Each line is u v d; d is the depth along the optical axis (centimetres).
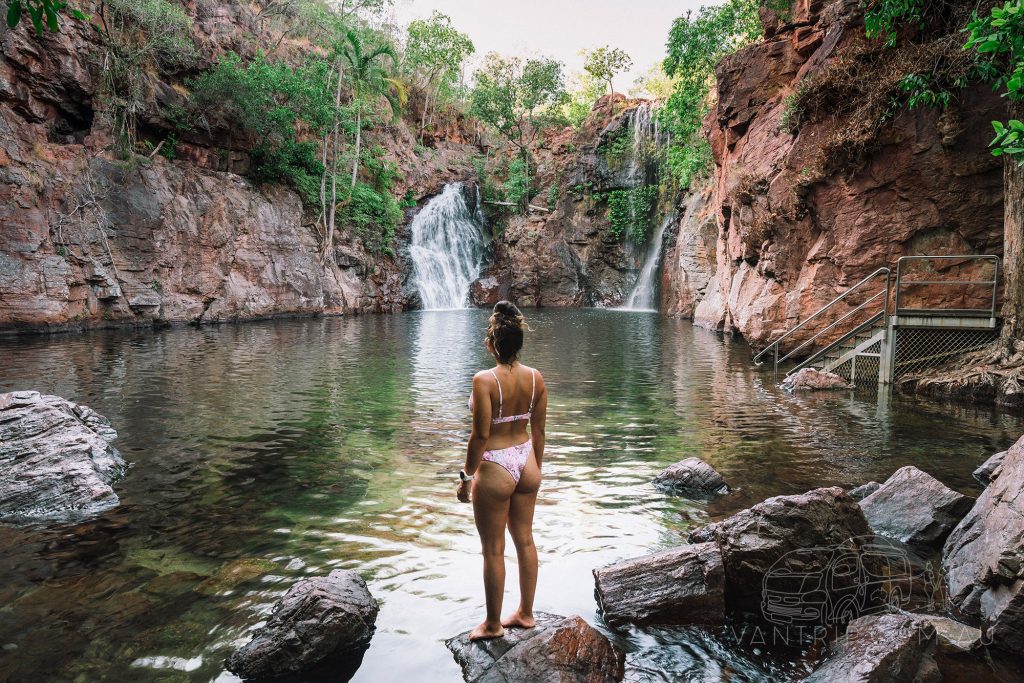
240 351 1512
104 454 587
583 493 539
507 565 399
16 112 1812
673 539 442
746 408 918
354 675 285
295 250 2753
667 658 301
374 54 3262
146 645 305
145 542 430
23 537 436
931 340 1096
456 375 1202
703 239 2944
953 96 1113
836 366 1168
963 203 1142
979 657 297
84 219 1903
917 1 1118
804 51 1698
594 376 1223
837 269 1298
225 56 2675
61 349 1445
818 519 360
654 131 3959
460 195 4191
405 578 381
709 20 2583
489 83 4612
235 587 366
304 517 479
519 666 275
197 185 2373
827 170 1278
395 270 3412
